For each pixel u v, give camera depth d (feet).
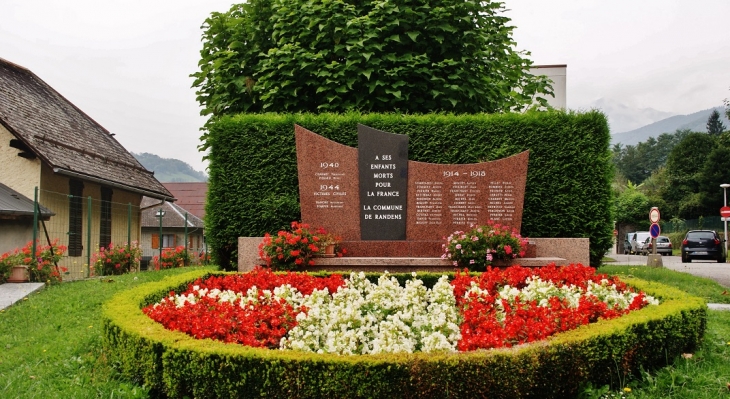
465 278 27.02
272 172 39.45
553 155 39.29
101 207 67.62
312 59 42.52
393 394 13.64
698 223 168.04
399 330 17.53
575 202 38.96
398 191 38.04
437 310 20.16
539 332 16.79
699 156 202.39
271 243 34.88
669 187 206.39
